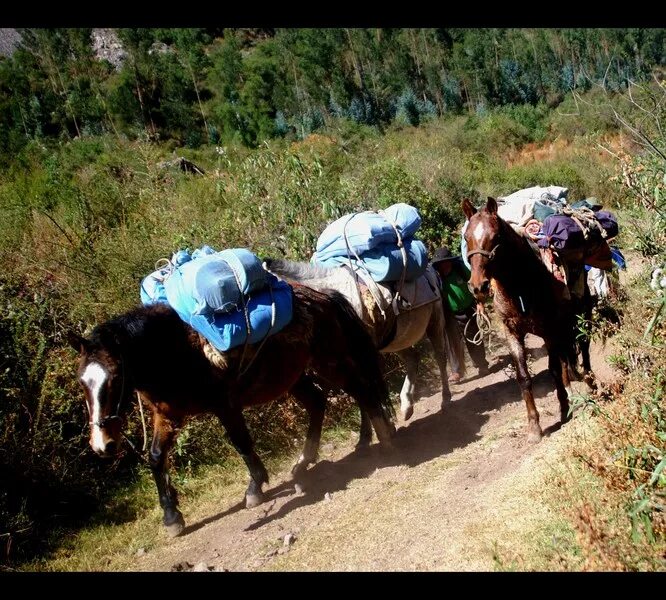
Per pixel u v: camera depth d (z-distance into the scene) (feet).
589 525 13.46
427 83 174.60
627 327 19.49
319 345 22.53
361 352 23.25
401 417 27.99
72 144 94.12
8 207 40.65
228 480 24.48
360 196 38.93
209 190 40.06
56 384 25.25
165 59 199.41
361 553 17.15
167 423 20.36
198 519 22.02
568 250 21.43
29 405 24.61
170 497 20.93
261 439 26.17
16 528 21.43
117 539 21.57
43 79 168.86
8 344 25.46
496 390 28.76
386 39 192.03
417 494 19.77
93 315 27.48
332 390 27.96
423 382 32.01
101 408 17.99
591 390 22.48
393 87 173.58
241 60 201.26
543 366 31.37
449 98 165.48
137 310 19.51
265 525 20.42
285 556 18.15
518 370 21.54
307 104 169.27
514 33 175.22
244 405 21.39
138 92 167.53
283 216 32.91
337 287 24.38
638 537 12.75
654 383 16.20
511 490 17.62
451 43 189.78
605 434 16.74
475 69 165.17
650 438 14.79
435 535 16.87
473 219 20.74
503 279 20.93
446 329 30.48
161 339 19.33
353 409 28.04
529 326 21.57
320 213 33.14
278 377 21.43
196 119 171.12
